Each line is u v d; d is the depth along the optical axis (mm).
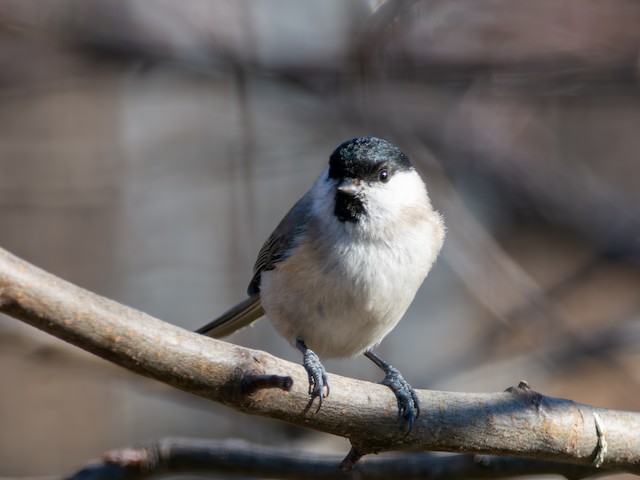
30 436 12812
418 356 13086
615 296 13094
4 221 13656
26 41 11422
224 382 4465
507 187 12789
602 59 10312
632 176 14398
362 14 10508
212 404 9609
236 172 12984
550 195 13086
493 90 11234
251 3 11469
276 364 4652
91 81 12281
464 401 5168
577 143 14312
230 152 13188
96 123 13938
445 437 5070
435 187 11547
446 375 10656
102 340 4211
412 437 5027
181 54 11352
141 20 11414
